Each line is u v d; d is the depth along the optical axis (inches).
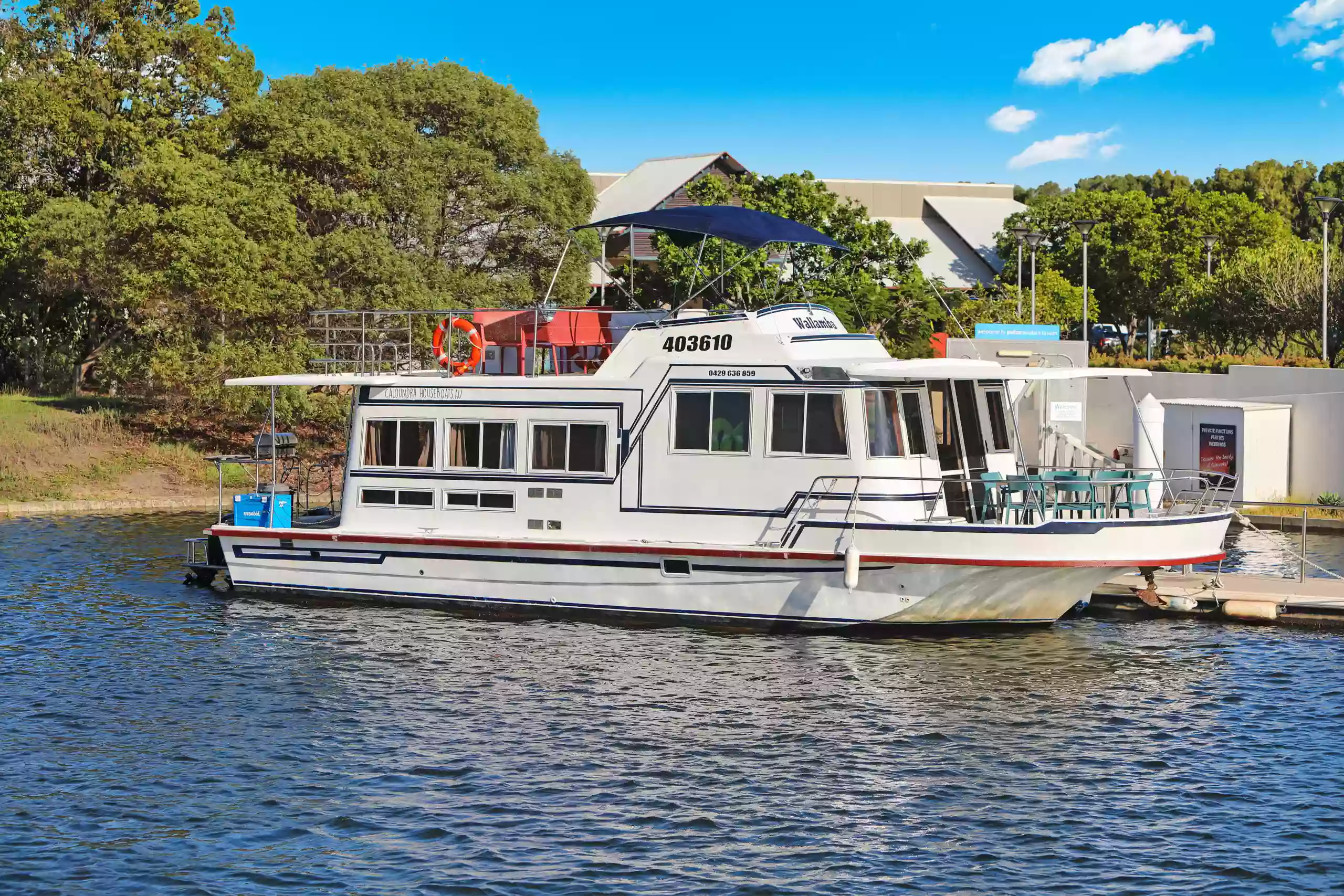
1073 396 1235.9
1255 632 827.4
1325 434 1294.3
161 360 1657.2
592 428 847.1
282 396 1667.1
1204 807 538.9
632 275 947.3
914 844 504.4
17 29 2039.9
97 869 484.1
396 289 1761.8
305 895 463.5
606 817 529.3
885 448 792.9
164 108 1991.9
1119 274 2775.6
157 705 674.8
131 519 1380.4
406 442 897.5
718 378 815.1
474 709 665.6
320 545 909.8
